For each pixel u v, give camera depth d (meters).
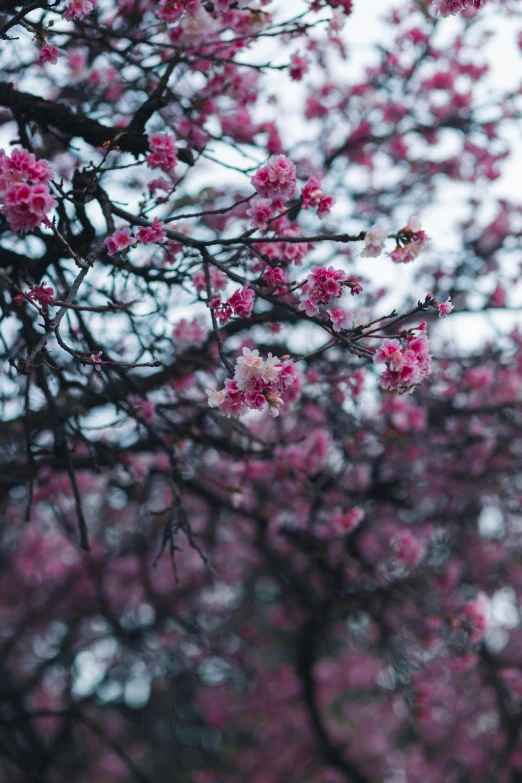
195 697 11.35
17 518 7.66
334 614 8.05
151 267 4.13
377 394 6.30
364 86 7.67
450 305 2.81
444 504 8.37
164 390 5.27
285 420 6.45
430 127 7.59
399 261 3.26
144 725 11.74
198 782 10.62
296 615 8.98
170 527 4.12
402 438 6.44
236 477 6.12
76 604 10.01
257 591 11.02
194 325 4.92
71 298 2.83
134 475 5.17
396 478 7.40
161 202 3.64
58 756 10.38
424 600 6.23
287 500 6.83
